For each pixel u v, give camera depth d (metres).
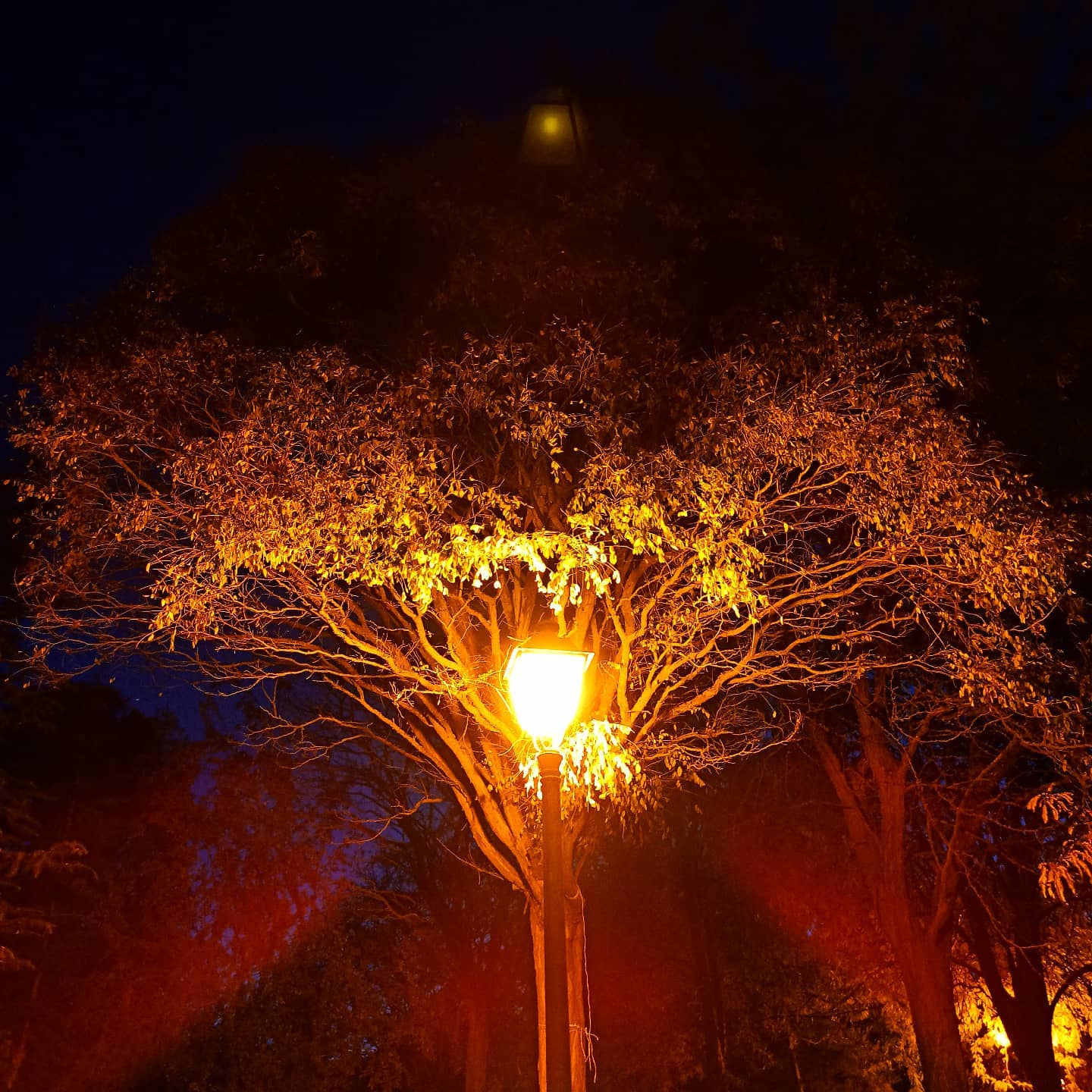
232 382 14.49
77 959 33.00
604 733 12.28
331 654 14.30
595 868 32.03
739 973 31.22
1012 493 14.38
